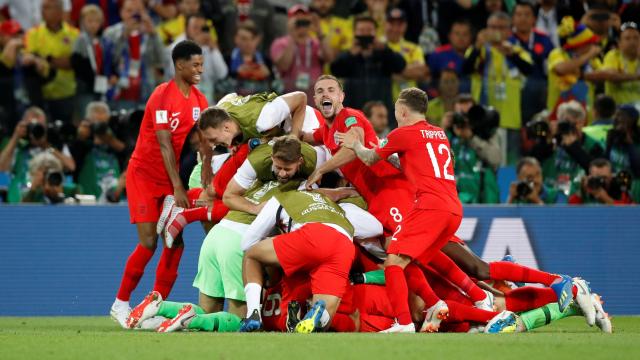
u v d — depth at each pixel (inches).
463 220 1529.3
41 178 1508.4
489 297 1062.4
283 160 997.2
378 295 1027.3
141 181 1186.6
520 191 1545.3
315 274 960.9
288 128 1119.6
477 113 1560.0
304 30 1745.8
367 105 1513.3
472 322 1021.2
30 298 1483.8
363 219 1038.4
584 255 1545.3
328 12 1878.7
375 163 1022.4
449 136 1573.6
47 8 1692.9
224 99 1123.3
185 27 1811.0
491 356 713.6
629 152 1605.6
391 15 1788.9
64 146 1547.7
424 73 1652.3
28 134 1528.1
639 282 1547.7
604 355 727.7
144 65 1689.2
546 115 1690.5
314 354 722.2
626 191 1572.3
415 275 1016.9
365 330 1019.9
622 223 1549.0
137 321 1003.9
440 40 1892.2
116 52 1678.2
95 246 1499.8
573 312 1015.6
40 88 1600.6
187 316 968.3
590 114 1740.9
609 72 1742.1
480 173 1572.3
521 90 1683.1
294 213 978.1
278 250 962.7
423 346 771.4
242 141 1083.3
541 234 1541.6
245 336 874.8
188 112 1176.2
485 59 1683.1
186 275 1504.7
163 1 1833.2
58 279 1489.9
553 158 1588.3
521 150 1653.5
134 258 1195.9
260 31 1889.8
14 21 1839.3
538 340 835.4
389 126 1616.6
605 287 1544.0
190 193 1199.6
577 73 1743.4
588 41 1775.3
